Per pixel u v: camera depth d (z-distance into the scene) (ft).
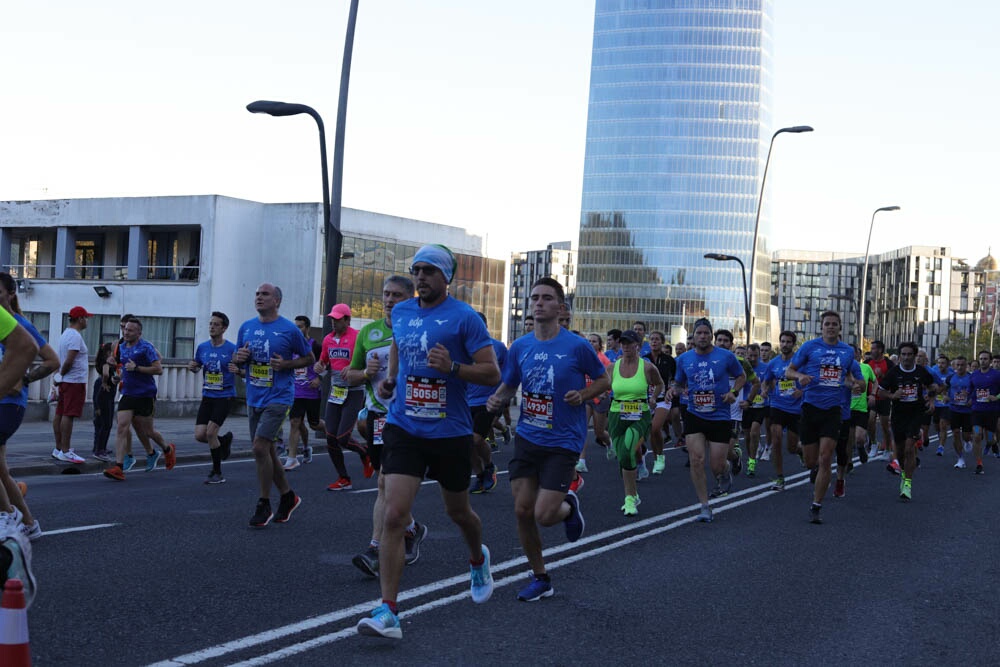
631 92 477.36
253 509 33.99
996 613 22.66
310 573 23.82
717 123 469.57
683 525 34.19
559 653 17.92
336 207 64.34
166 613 19.58
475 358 18.72
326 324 51.16
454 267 19.33
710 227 469.16
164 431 65.21
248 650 17.24
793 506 40.60
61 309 160.86
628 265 475.31
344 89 64.85
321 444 62.34
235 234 156.25
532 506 21.81
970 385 63.77
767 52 475.72
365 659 16.99
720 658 18.12
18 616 11.22
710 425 35.42
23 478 42.50
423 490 41.11
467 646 18.06
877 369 66.54
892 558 29.32
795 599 23.25
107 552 25.58
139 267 158.81
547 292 22.00
